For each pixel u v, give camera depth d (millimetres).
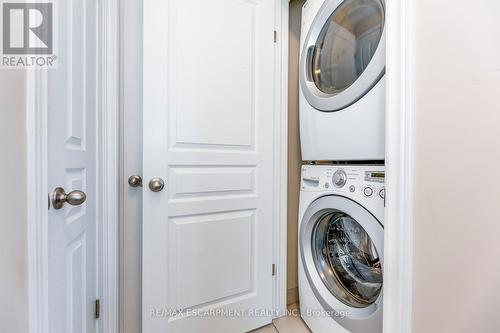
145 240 1064
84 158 849
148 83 1065
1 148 444
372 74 894
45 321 537
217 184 1224
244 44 1284
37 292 516
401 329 620
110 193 1056
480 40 542
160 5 1082
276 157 1419
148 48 1062
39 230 521
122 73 1117
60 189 611
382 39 867
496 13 532
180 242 1137
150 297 1072
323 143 1139
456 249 573
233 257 1269
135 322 1140
